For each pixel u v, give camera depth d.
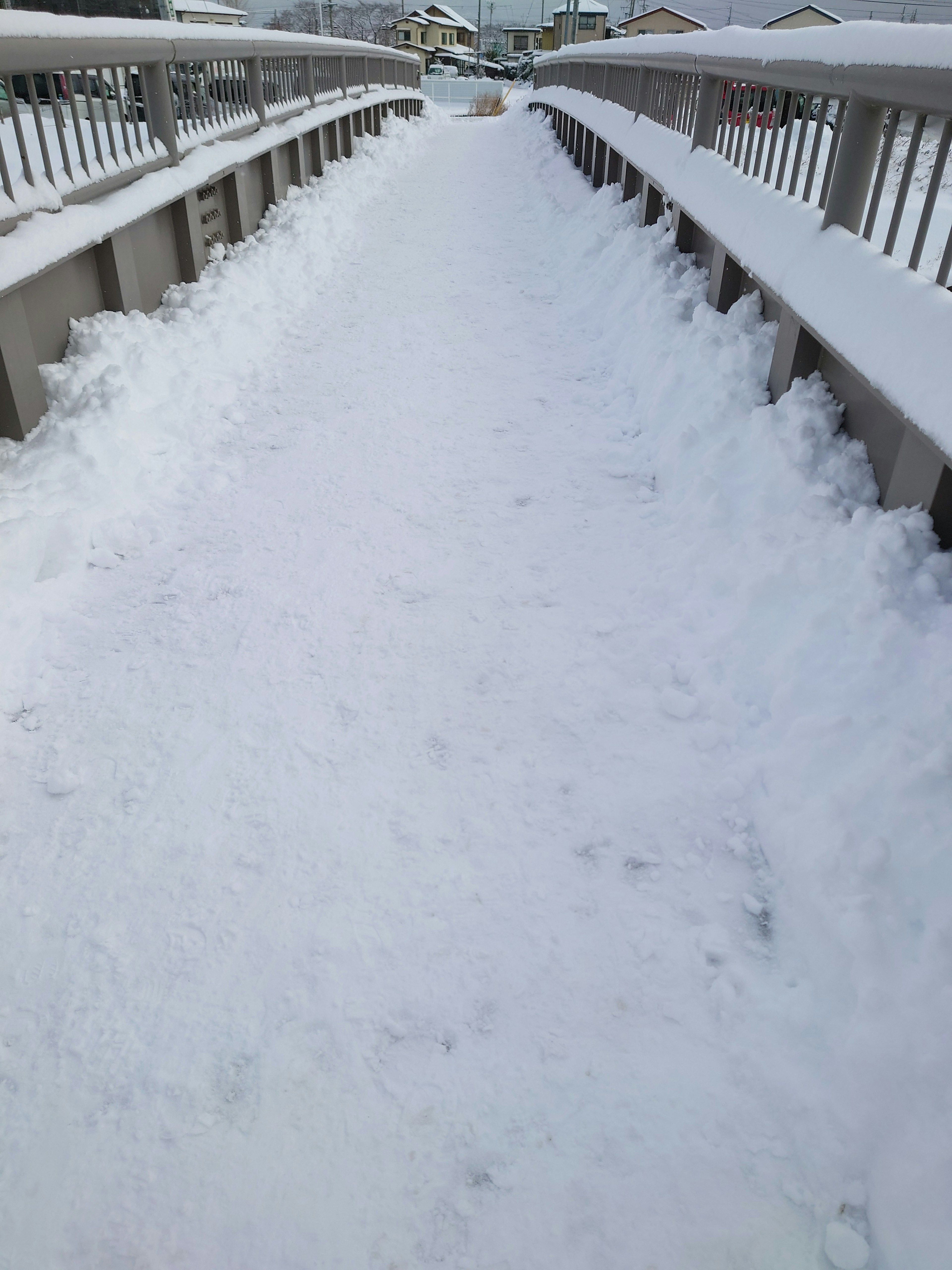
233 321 5.62
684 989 1.92
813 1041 1.77
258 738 2.64
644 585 3.28
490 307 6.57
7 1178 1.62
